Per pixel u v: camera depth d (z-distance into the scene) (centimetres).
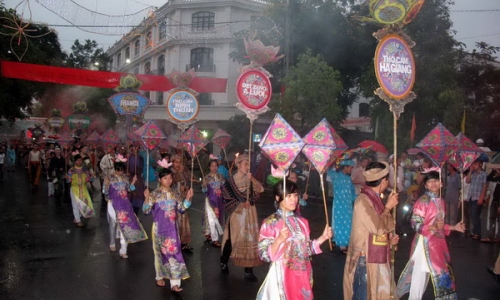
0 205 1457
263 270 762
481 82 2275
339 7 2192
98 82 1631
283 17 2098
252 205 690
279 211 404
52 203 1529
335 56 2252
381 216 442
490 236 1030
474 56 2256
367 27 2264
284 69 2097
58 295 617
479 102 2298
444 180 1230
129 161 1102
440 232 529
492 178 1040
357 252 455
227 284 673
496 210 1024
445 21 1939
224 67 3478
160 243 637
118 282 677
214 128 3522
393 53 496
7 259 799
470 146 612
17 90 2131
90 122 2666
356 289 454
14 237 982
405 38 504
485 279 718
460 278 723
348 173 896
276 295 393
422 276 529
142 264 780
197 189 2038
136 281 683
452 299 519
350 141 2548
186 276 634
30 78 1537
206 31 3325
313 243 408
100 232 1055
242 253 671
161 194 642
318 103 1644
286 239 393
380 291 442
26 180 2378
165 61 3550
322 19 2138
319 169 475
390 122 1880
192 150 949
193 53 3522
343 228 879
